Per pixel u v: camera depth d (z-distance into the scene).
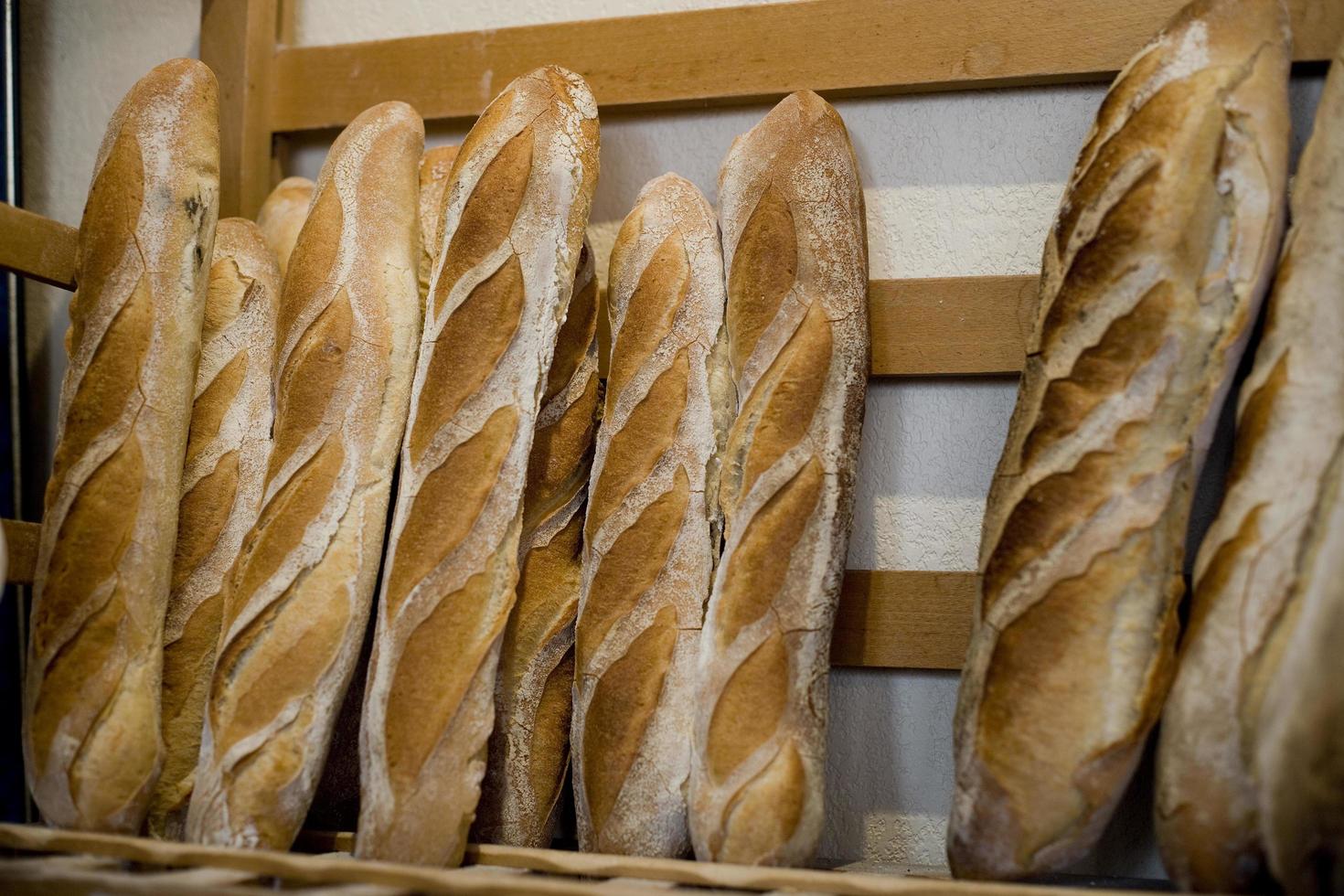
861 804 1.12
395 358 1.05
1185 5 1.07
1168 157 0.90
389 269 1.08
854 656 1.12
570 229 1.04
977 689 0.90
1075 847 0.85
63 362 1.37
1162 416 0.88
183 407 1.06
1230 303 0.89
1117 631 0.86
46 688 0.99
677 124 1.25
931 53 1.15
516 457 0.99
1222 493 1.00
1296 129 1.04
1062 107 1.14
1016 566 0.89
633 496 1.02
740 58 1.21
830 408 1.00
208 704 0.97
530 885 0.77
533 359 1.01
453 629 0.95
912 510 1.14
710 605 0.98
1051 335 0.94
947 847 0.91
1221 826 0.80
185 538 1.08
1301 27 1.03
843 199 1.05
